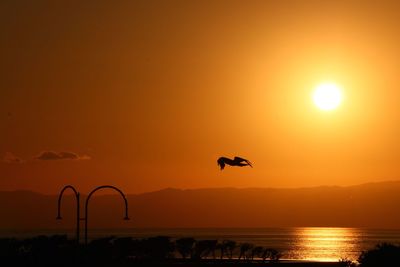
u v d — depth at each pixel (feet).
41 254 599.16
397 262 479.00
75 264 587.27
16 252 602.44
